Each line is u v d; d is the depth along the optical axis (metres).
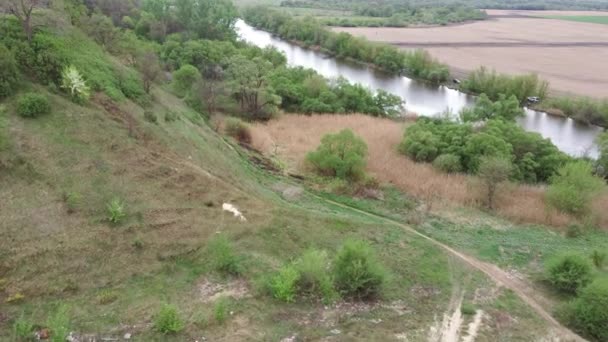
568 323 25.05
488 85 84.81
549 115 77.31
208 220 29.00
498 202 40.12
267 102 60.53
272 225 30.30
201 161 35.66
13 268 22.11
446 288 27.23
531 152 48.78
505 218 38.00
